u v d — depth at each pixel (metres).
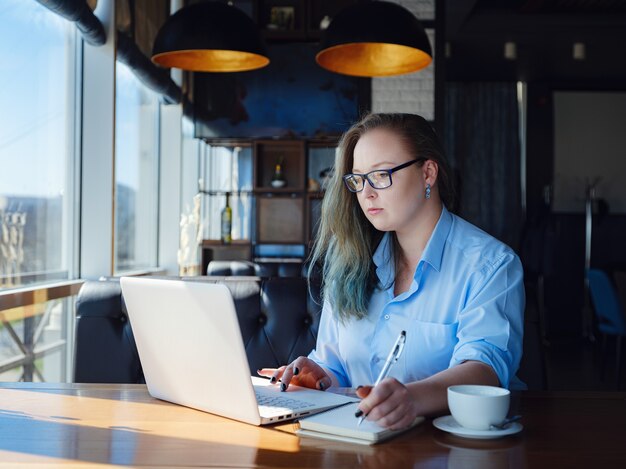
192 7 3.70
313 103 5.87
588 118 9.16
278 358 2.26
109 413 1.32
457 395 1.17
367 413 1.15
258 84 5.91
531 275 9.04
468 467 1.00
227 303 1.20
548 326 9.02
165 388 1.40
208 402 1.31
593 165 9.13
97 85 3.88
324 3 5.93
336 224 1.70
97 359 2.32
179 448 1.09
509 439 1.15
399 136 1.56
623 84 9.15
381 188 1.55
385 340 1.61
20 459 1.04
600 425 1.24
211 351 1.26
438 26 5.70
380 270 1.67
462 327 1.50
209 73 5.93
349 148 1.70
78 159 3.86
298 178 6.17
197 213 5.90
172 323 1.33
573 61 8.38
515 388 1.66
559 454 1.07
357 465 1.01
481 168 9.20
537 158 9.12
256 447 1.10
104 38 3.86
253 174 6.04
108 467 1.00
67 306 3.54
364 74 4.08
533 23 7.35
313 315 2.28
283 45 5.89
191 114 6.04
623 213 9.09
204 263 6.03
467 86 9.23
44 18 3.36
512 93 9.24
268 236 6.05
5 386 1.57
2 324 2.83
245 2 6.57
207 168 6.50
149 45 4.86
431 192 1.62
